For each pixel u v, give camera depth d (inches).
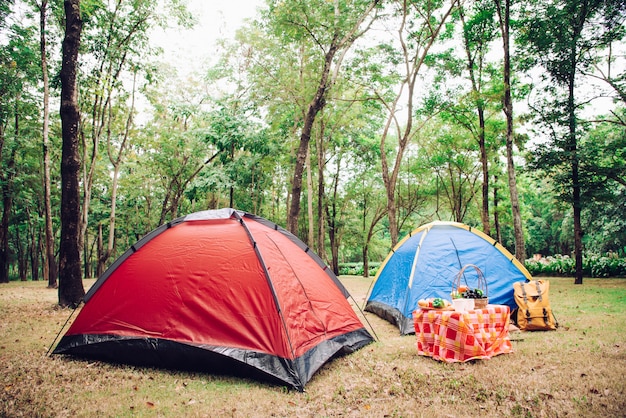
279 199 1175.0
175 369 189.9
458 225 311.7
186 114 674.2
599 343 215.5
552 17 540.4
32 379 177.5
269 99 649.6
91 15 464.1
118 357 198.8
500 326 208.4
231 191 711.1
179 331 190.9
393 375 177.9
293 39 529.3
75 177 379.6
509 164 554.3
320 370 188.2
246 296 189.0
